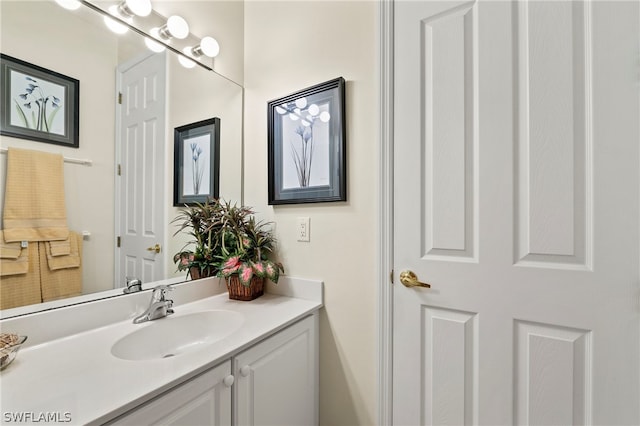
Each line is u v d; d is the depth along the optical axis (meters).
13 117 0.88
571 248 0.85
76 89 1.01
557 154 0.87
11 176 0.88
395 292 1.13
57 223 0.96
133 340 0.96
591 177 0.84
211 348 0.87
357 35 1.23
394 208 1.13
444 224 1.04
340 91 1.23
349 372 1.23
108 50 1.09
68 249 0.98
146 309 1.12
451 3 1.03
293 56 1.41
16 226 0.88
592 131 0.84
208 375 0.80
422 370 1.08
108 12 1.09
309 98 1.33
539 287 0.89
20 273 0.88
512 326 0.93
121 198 1.12
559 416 0.87
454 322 1.02
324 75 1.31
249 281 1.24
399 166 1.12
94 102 1.05
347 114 1.24
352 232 1.23
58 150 0.97
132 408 0.63
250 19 1.58
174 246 1.29
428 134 1.07
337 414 1.26
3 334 0.78
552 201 0.88
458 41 1.02
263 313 1.16
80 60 1.02
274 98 1.47
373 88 1.18
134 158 1.17
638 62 0.79
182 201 1.32
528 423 0.91
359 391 1.21
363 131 1.20
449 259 1.03
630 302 0.79
